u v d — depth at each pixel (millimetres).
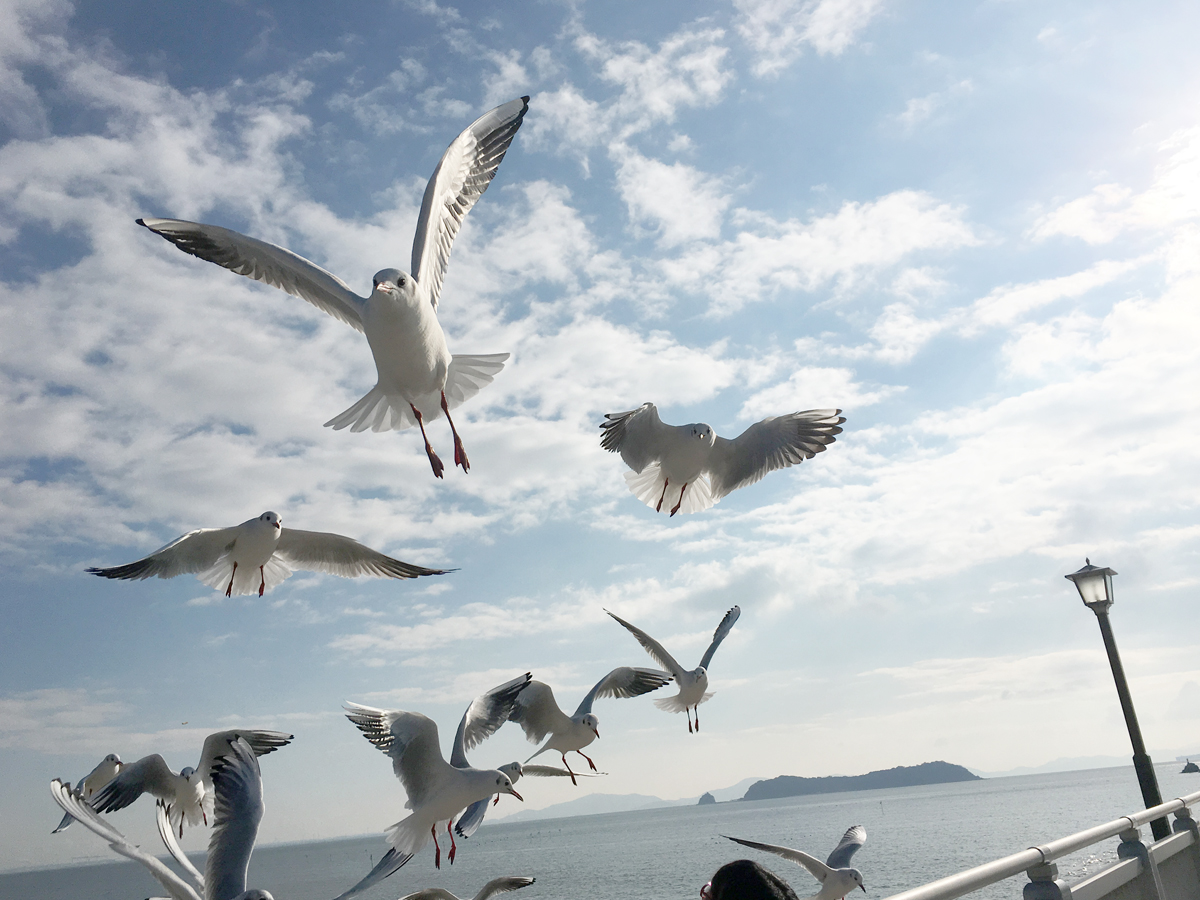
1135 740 2703
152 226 2246
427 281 2188
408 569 2771
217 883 1515
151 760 2500
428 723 1792
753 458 2658
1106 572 2836
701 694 2994
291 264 2246
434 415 2252
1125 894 1530
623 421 2537
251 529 2668
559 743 2811
